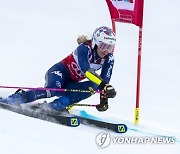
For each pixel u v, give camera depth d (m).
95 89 17.62
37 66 31.69
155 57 39.06
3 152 10.68
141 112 22.27
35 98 17.12
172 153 13.30
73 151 11.70
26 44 40.31
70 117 14.77
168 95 27.14
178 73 33.97
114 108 22.50
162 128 18.02
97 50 16.77
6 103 16.06
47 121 14.67
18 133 12.43
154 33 49.94
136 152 12.79
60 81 17.52
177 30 52.88
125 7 18.80
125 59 36.94
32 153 10.93
